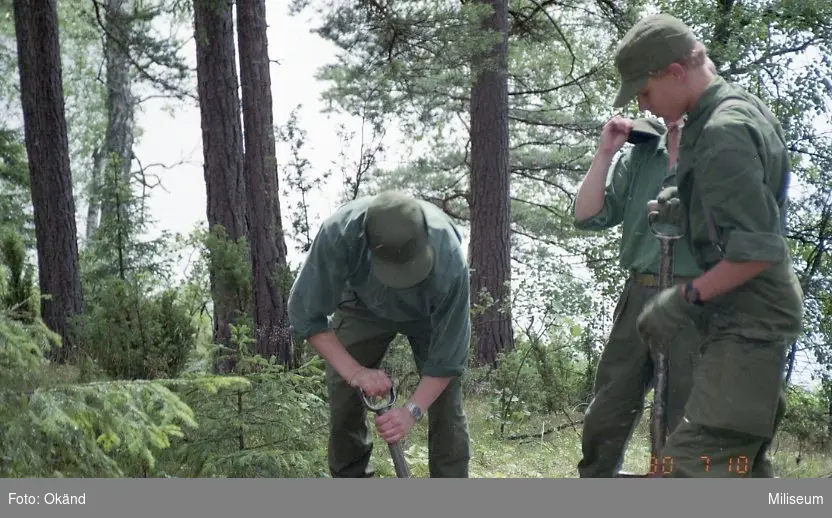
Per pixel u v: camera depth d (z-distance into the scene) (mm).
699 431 3359
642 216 4469
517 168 21891
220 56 12969
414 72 14539
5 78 24828
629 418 4566
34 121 14586
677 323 3361
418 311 4539
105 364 8672
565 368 10242
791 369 11633
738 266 3188
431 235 4191
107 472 3279
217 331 10984
